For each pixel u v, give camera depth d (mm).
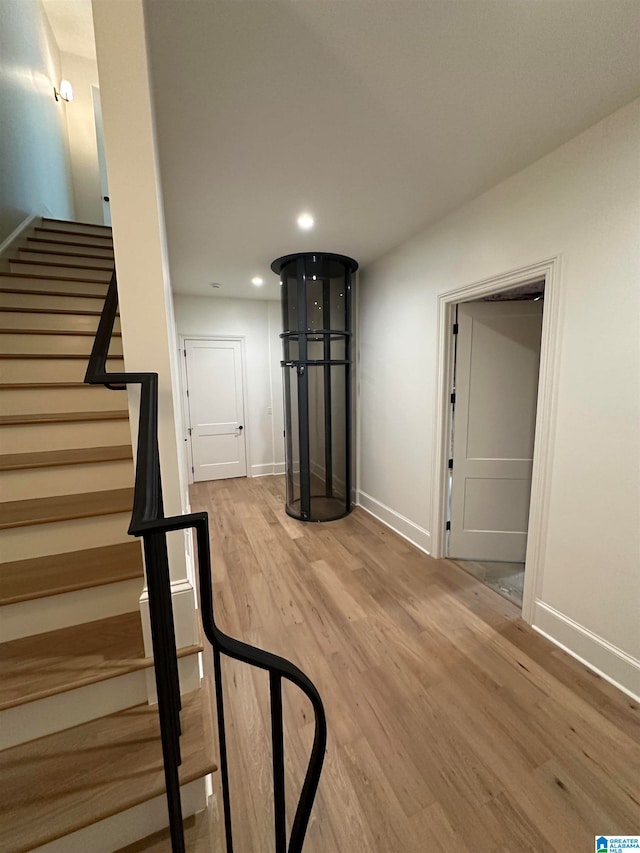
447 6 1104
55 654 1173
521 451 2750
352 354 4031
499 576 2686
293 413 4176
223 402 5238
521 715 1562
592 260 1691
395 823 1185
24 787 987
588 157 1671
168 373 1195
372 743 1445
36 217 3312
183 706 1244
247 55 1254
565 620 1926
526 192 1969
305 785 741
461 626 2139
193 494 4699
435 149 1802
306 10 1105
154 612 694
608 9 1113
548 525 1994
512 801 1244
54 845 942
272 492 4762
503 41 1218
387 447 3537
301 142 1735
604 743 1439
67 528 1392
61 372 1966
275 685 697
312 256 3348
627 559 1643
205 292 4723
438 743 1443
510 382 2693
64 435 1714
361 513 3969
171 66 1288
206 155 1823
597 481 1742
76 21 4051
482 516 2867
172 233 2812
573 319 1792
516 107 1526
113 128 1053
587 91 1442
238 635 2066
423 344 2904
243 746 1453
